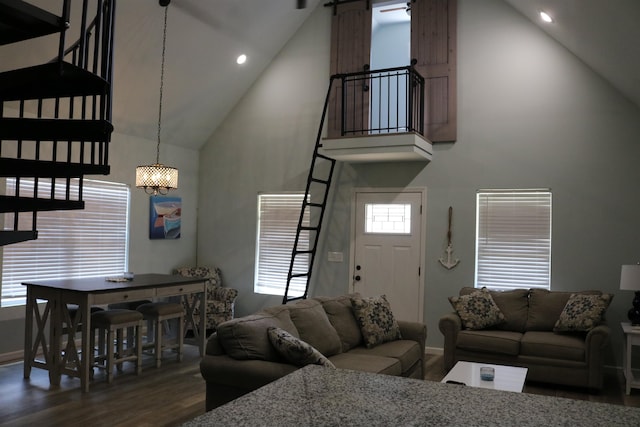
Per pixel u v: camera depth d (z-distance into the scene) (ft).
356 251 22.15
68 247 19.90
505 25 20.01
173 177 18.62
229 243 25.08
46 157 18.88
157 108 21.89
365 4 22.49
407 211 21.33
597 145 18.45
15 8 8.50
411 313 21.04
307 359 10.44
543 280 19.20
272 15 21.89
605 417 4.31
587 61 18.33
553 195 18.97
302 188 23.45
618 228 18.07
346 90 22.49
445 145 20.74
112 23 11.09
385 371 12.23
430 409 4.49
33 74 9.47
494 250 19.93
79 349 19.42
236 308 24.75
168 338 19.34
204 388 15.12
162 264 23.91
